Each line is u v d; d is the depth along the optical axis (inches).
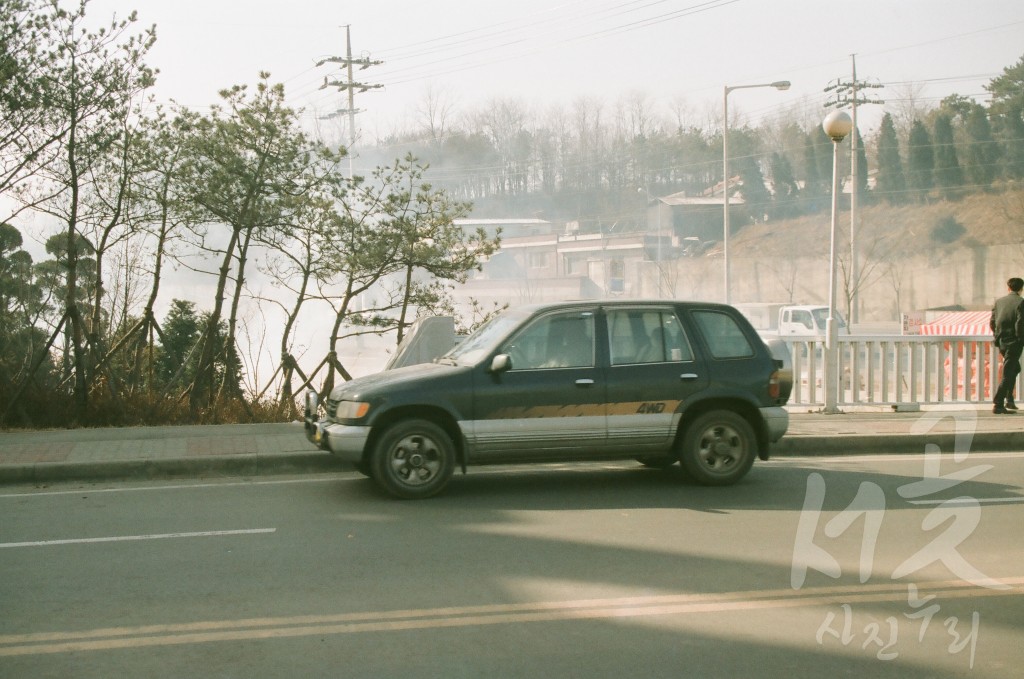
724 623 213.6
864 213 2733.8
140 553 276.1
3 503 349.7
